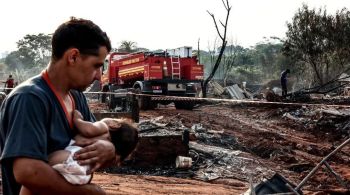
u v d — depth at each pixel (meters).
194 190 9.10
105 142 2.50
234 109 27.86
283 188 5.37
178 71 25.02
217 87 40.09
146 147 11.46
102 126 2.62
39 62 108.31
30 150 2.28
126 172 10.97
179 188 9.21
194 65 25.52
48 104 2.41
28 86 2.40
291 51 45.97
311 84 49.31
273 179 5.46
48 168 2.32
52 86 2.47
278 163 13.38
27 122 2.31
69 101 2.59
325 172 12.73
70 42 2.42
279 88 56.62
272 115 25.03
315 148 16.28
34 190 2.32
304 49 44.44
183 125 16.89
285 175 11.91
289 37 45.50
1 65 103.38
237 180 10.91
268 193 5.34
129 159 11.26
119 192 8.16
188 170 11.38
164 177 10.53
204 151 12.61
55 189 2.33
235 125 19.81
